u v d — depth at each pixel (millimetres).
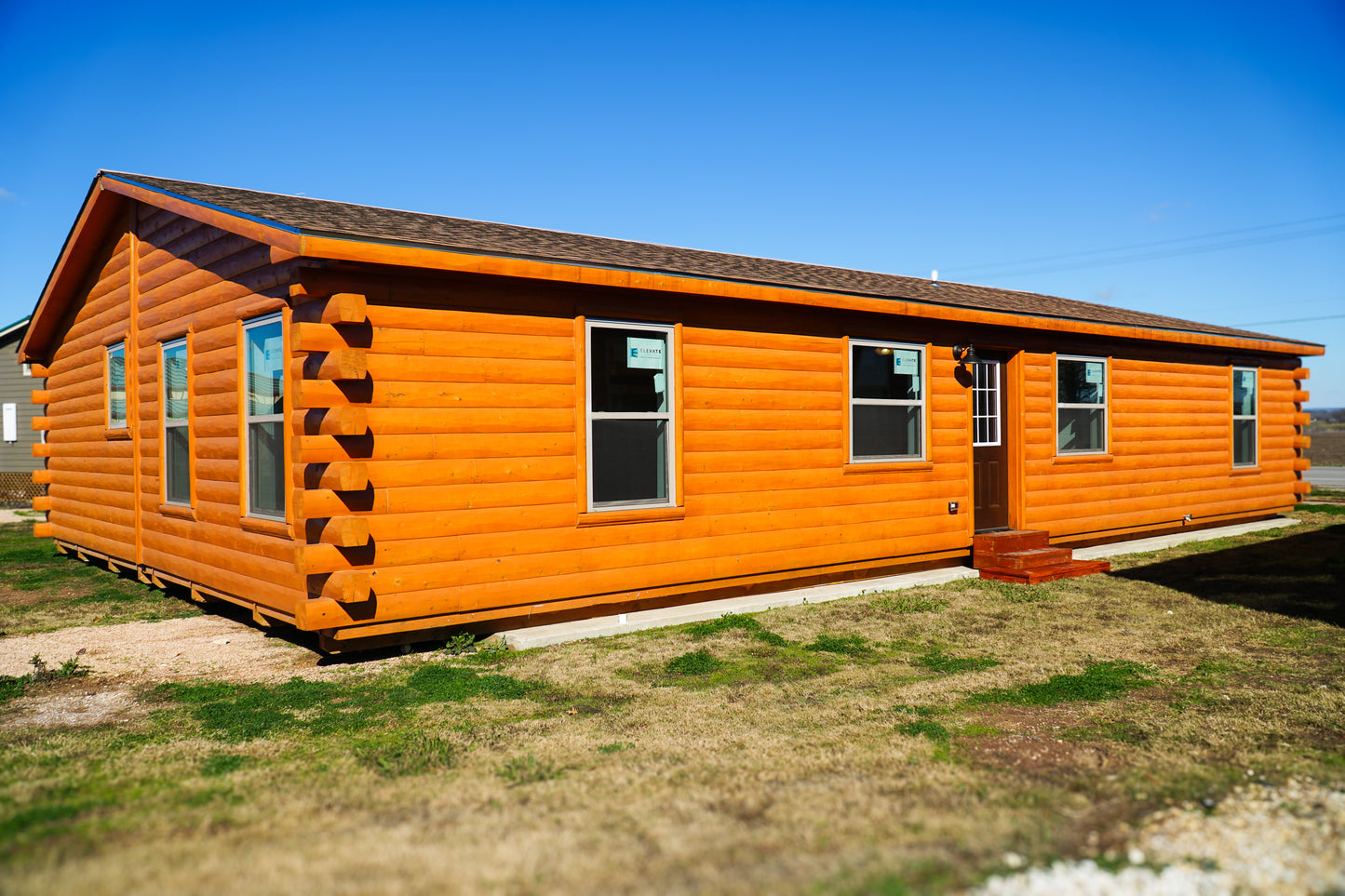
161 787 4105
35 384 23281
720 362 8391
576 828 3611
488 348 7012
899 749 4645
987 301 11312
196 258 8094
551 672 6309
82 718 5289
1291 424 15453
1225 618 7801
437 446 6770
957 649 6934
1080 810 3801
